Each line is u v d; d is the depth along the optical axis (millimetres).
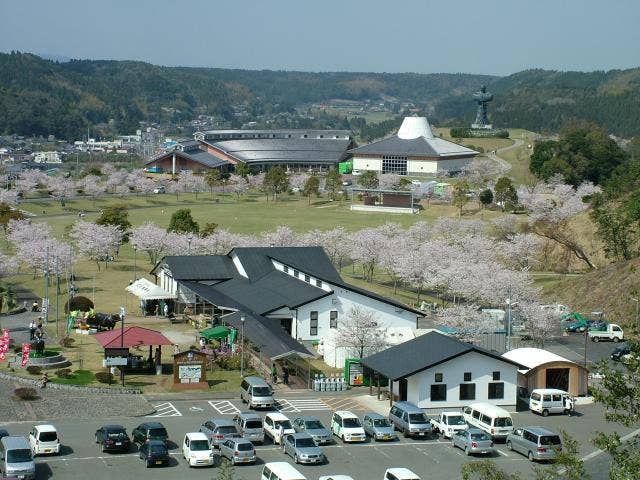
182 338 103312
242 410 77750
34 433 65000
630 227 154750
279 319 104688
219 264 123875
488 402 80562
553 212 169500
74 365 90062
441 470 63312
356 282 146625
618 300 125188
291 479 54500
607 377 45344
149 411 76500
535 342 106688
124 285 135875
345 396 84250
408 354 82750
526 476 61594
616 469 42312
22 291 132375
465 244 154375
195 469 62094
